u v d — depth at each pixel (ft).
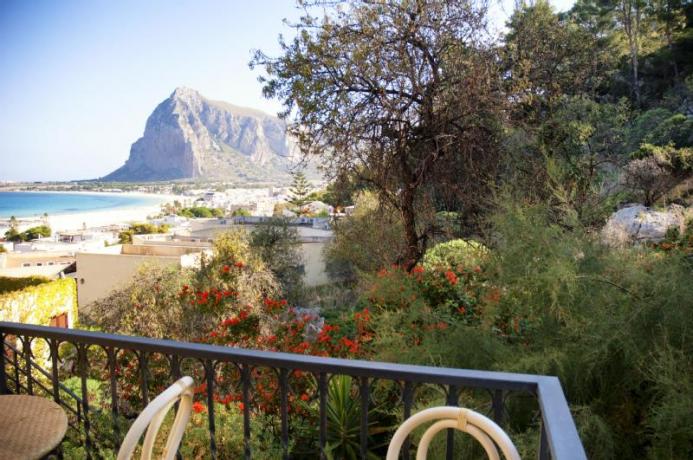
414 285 12.74
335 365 4.56
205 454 8.23
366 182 20.53
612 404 6.59
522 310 7.78
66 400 11.04
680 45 55.93
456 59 18.19
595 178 18.67
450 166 19.43
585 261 7.57
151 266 28.89
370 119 18.65
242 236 41.09
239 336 15.33
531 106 20.43
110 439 7.68
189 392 3.75
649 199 25.88
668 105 49.26
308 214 79.92
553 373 6.89
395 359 8.51
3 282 36.81
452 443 4.57
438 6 18.11
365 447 4.63
